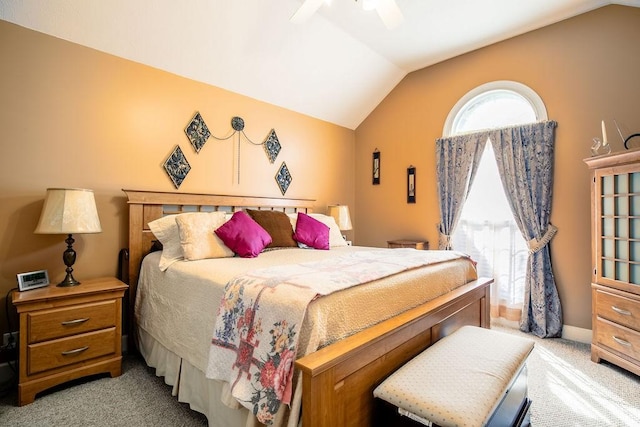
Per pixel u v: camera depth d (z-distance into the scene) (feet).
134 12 7.73
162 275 7.00
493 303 10.86
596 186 7.91
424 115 12.85
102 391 6.36
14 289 6.85
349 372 3.83
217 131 10.32
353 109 14.16
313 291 4.07
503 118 11.10
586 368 7.51
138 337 7.92
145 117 8.79
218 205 10.11
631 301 7.00
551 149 9.55
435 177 12.50
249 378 4.00
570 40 9.45
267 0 8.68
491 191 11.06
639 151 6.72
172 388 6.36
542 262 9.59
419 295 5.67
